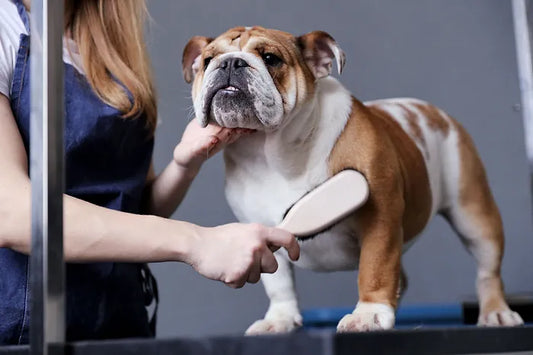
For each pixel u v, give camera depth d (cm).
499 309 121
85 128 97
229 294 258
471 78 300
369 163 95
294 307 111
